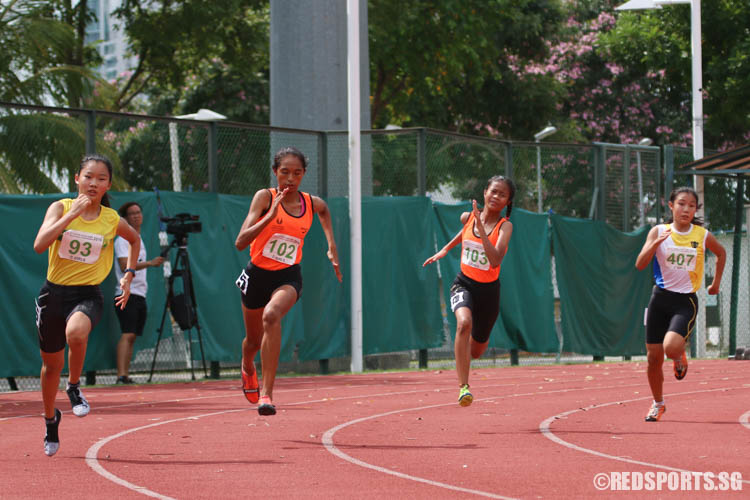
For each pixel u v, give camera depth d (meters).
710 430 18.84
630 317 46.12
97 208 15.38
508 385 31.08
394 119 80.19
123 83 79.25
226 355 34.88
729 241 47.94
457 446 16.67
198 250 34.50
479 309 19.80
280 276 18.28
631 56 66.62
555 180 44.28
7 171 33.22
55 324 15.00
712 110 65.62
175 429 19.33
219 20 65.56
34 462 14.99
